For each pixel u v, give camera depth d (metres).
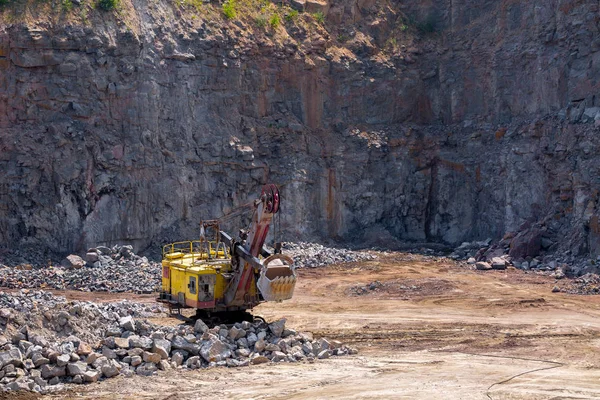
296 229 52.22
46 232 43.62
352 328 29.61
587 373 22.38
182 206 47.97
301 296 37.31
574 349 25.78
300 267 45.50
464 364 23.52
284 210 51.97
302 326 30.00
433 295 37.12
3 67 43.91
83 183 44.53
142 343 23.00
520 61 53.88
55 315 23.31
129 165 45.97
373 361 23.91
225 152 49.84
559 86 50.50
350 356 24.67
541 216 49.09
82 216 44.56
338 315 32.41
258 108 52.62
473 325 30.05
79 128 44.94
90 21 45.91
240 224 50.16
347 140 55.50
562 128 48.53
